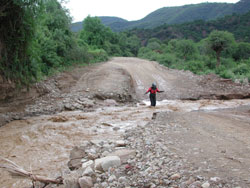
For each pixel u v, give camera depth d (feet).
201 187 8.05
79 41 124.36
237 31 323.78
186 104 47.19
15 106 39.42
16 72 41.29
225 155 11.28
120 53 200.03
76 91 53.83
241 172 8.88
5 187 13.34
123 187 9.64
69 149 19.90
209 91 60.80
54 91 52.49
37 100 45.83
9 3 36.73
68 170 14.93
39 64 57.88
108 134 24.34
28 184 13.52
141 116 34.78
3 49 38.40
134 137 19.38
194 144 13.96
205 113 30.04
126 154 14.23
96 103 47.60
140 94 59.82
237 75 73.46
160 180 9.32
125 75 73.77
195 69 96.17
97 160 13.08
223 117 25.66
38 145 21.29
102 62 109.40
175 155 11.92
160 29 426.51
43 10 42.70
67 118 33.63
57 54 75.51
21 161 17.26
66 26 82.89
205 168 9.71
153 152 13.29
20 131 26.53
